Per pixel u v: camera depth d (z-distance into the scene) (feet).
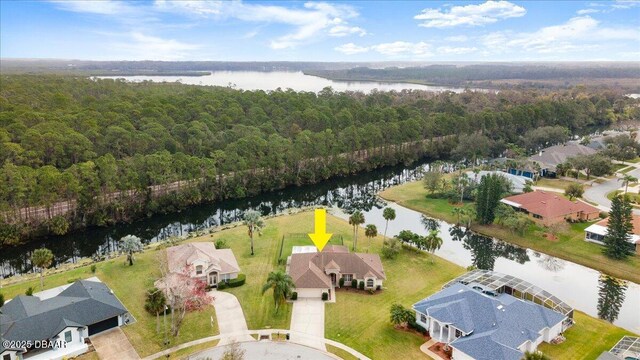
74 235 343.26
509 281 229.45
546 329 192.75
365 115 619.26
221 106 617.21
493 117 625.82
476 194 367.66
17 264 301.43
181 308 205.16
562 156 502.38
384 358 182.09
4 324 181.78
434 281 253.03
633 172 500.33
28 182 322.34
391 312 203.92
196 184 414.00
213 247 273.95
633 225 308.19
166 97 630.33
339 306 223.30
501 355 168.55
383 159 552.00
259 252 291.79
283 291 208.44
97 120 478.59
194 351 185.16
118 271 262.26
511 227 325.21
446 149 605.31
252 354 182.70
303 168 486.38
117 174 366.43
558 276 267.39
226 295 233.35
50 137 398.01
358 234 328.90
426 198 420.36
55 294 227.81
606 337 198.70
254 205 426.92
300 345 189.67
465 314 194.29
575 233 325.42
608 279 262.88
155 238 343.26
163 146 450.30
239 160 428.97
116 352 184.55
